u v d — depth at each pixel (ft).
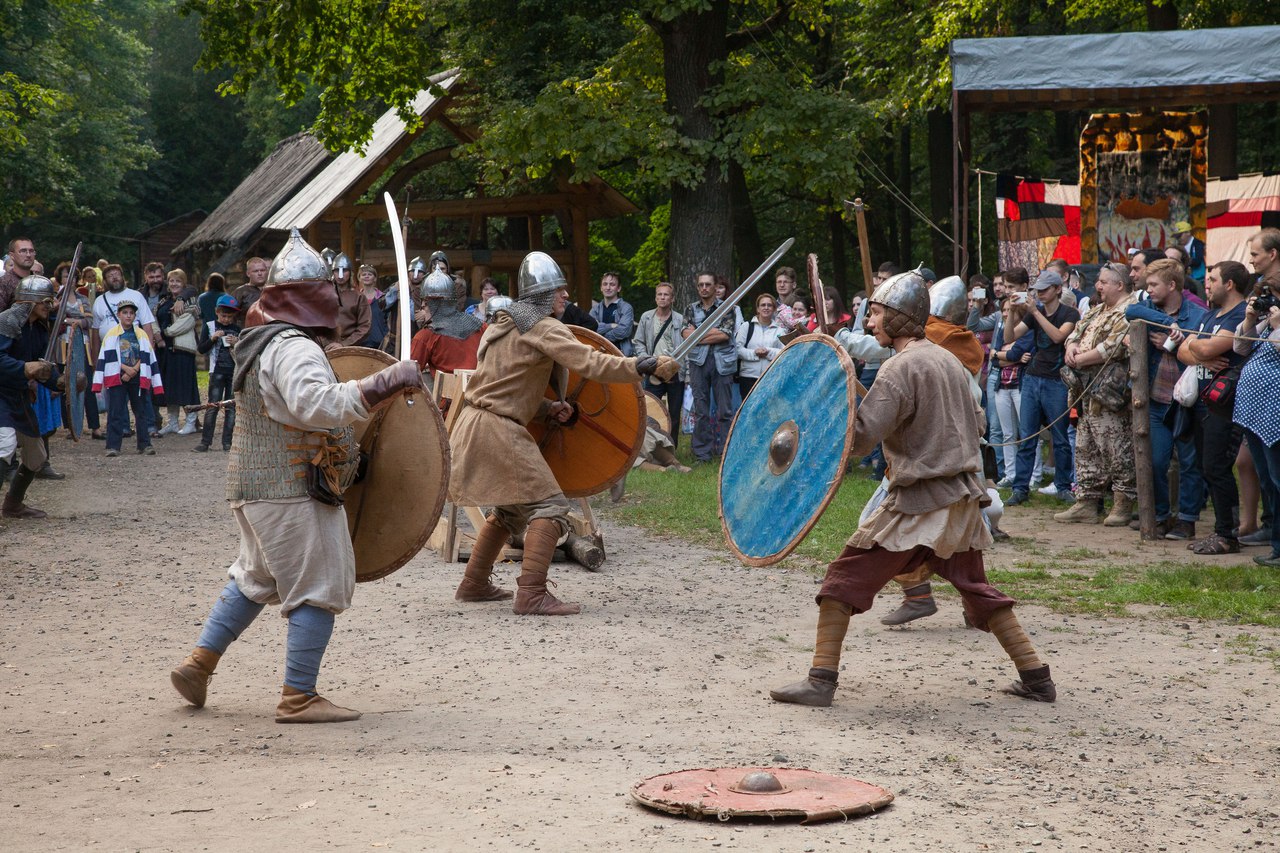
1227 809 12.87
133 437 59.62
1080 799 13.08
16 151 125.29
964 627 22.44
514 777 13.51
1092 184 63.05
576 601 24.59
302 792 12.98
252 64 59.11
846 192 58.29
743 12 71.61
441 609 23.82
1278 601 23.71
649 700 17.35
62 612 23.77
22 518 35.94
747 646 20.92
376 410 17.70
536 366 23.26
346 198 75.31
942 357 17.24
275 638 21.54
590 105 57.26
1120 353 32.86
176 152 204.33
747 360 46.50
